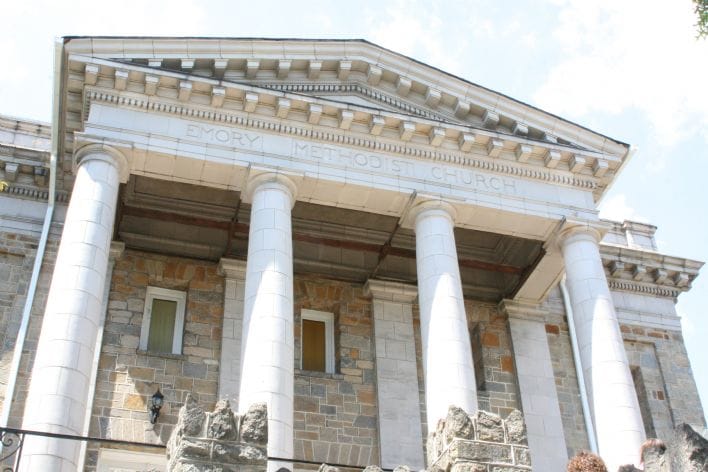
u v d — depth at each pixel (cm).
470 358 1956
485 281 2594
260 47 2205
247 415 1112
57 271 1805
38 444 1559
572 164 2342
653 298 2820
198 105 2120
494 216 2253
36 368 1669
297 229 2439
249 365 1788
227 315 2297
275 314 1852
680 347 2742
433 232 2141
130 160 2034
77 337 1702
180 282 2347
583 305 2170
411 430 2272
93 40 2062
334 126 2203
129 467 2036
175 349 2294
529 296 2555
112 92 2069
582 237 2272
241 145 2112
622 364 2059
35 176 2362
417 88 2347
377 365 2350
